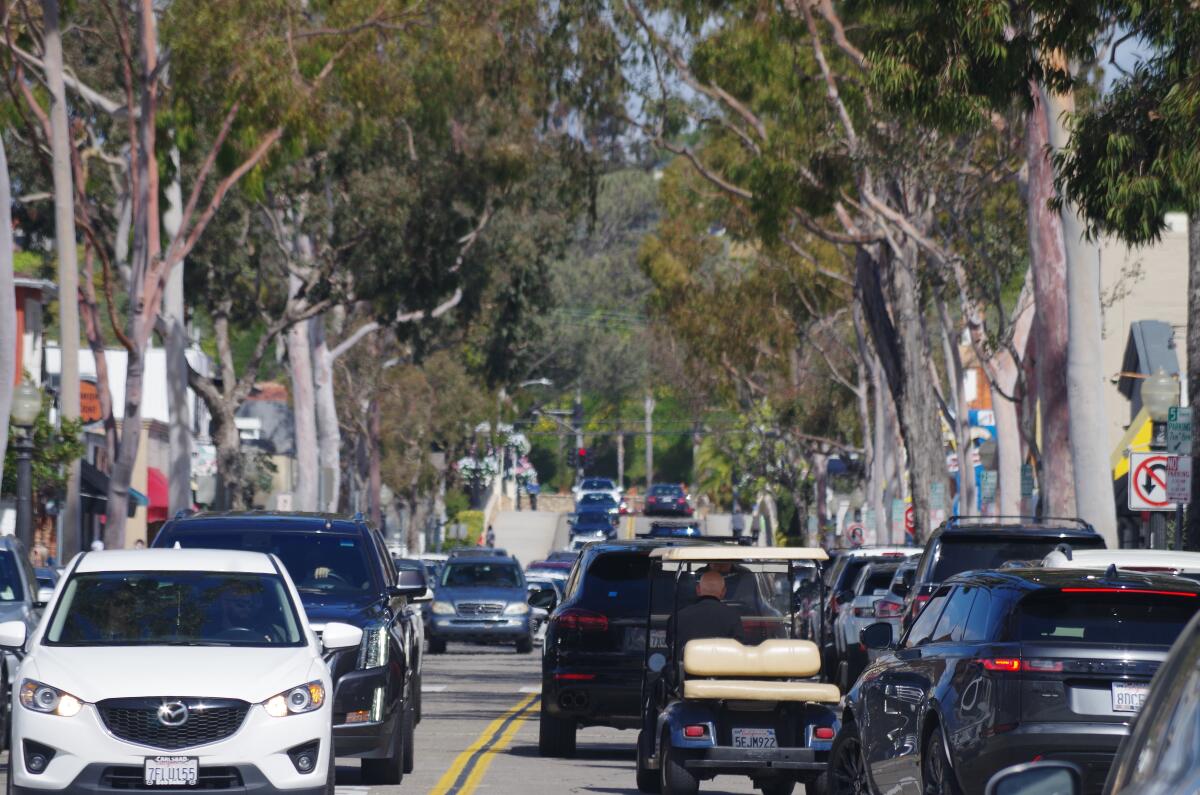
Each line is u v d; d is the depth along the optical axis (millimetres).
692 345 179125
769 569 45031
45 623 38156
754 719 41875
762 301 174375
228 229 132000
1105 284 167125
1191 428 61531
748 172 121250
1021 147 100188
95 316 100125
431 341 175875
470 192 133250
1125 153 52719
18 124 101438
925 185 106000
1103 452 71562
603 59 113375
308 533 50375
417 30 102562
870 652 71812
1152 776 12328
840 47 97875
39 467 97562
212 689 35219
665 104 116000
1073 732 30344
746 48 107938
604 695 55688
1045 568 34312
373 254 132375
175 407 119188
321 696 36562
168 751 34656
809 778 42562
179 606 38750
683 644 44062
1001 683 30953
